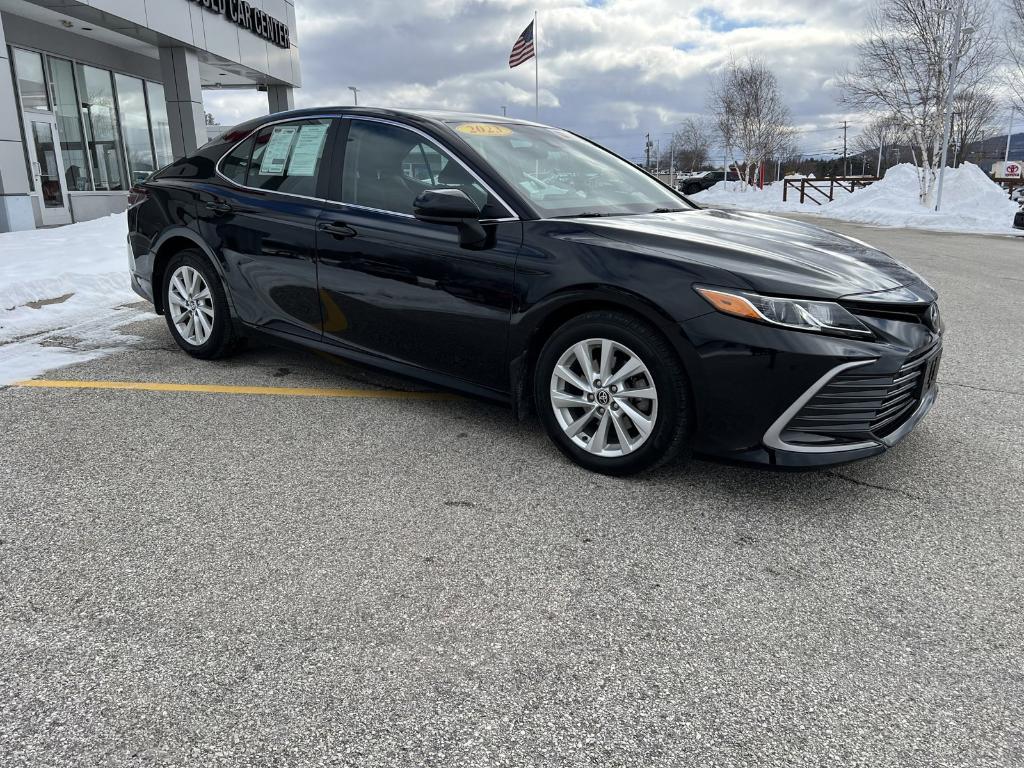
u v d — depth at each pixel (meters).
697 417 2.76
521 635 2.02
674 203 3.85
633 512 2.75
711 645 2.00
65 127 15.67
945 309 6.89
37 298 6.37
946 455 3.32
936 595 2.25
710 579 2.32
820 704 1.77
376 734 1.65
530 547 2.49
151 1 14.98
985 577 2.35
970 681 1.86
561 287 2.93
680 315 2.67
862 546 2.53
